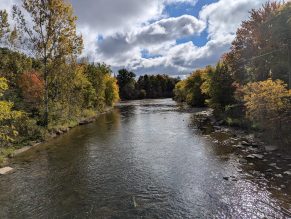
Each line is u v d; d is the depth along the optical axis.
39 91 30.97
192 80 66.19
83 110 42.69
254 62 29.06
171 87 146.75
